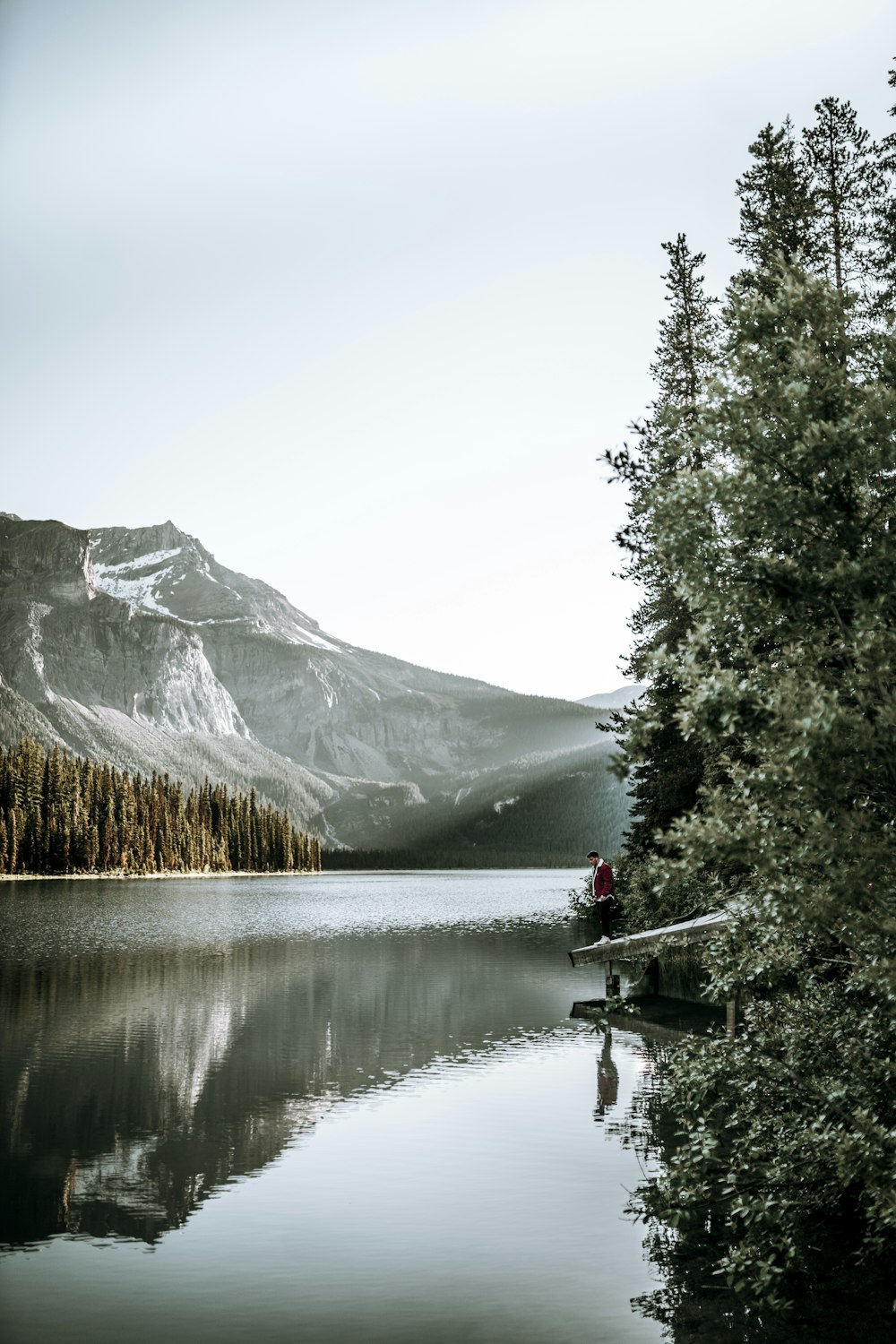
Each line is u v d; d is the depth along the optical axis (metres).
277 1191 11.74
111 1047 20.08
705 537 7.73
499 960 37.94
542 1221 10.77
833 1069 9.12
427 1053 19.59
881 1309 8.56
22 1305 8.84
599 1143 13.51
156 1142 13.68
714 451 8.00
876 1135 7.71
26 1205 11.32
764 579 7.36
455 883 171.88
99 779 167.38
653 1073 17.78
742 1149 9.05
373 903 92.19
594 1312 8.65
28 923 57.28
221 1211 11.10
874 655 6.66
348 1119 14.76
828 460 7.26
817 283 8.02
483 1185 11.90
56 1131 14.19
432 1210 11.09
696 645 7.45
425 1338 8.13
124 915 66.31
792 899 7.23
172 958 38.06
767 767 7.14
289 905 86.25
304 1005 25.62
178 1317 8.55
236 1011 24.67
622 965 33.97
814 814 6.86
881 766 7.01
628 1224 10.69
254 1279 9.36
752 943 9.86
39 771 147.38
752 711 6.95
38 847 142.88
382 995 27.48
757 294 8.41
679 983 25.59
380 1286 9.20
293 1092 16.38
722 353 8.34
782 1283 9.07
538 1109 15.27
